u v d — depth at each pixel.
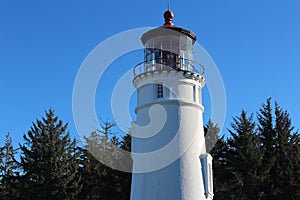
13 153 48.88
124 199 42.91
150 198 23.72
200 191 23.94
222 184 41.00
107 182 43.78
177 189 23.53
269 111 47.50
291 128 46.47
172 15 27.62
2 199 42.06
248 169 41.66
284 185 41.50
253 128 44.75
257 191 40.12
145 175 24.38
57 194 41.44
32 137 44.62
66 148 44.84
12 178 44.34
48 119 45.47
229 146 46.00
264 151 43.31
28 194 41.44
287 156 43.22
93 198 42.97
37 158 43.25
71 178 42.50
